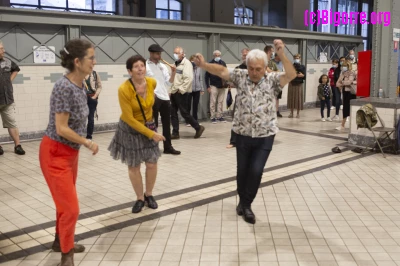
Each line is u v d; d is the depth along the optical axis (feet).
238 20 49.83
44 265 10.79
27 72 25.98
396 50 25.57
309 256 11.22
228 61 36.70
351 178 18.35
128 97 13.03
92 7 38.24
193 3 43.32
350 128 24.81
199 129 27.32
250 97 12.76
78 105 9.71
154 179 14.51
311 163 20.90
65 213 9.82
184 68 25.88
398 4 25.08
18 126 25.99
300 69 36.06
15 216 14.14
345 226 13.21
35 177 18.63
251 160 13.29
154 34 31.53
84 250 11.59
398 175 18.81
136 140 13.56
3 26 24.85
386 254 11.35
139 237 12.42
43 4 35.47
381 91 25.25
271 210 14.56
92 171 19.54
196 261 10.96
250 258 11.11
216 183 17.66
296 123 33.96
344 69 30.01
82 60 9.53
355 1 61.62
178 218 13.84
